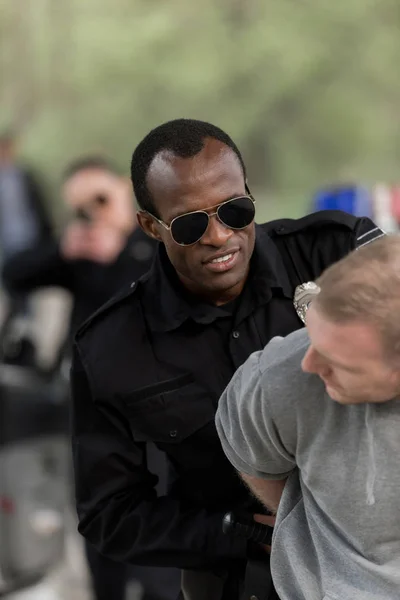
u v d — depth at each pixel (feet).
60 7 112.16
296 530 9.55
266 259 11.34
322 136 108.06
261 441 9.20
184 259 10.79
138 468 11.84
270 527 10.78
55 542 20.92
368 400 8.11
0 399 22.20
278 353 8.89
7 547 20.53
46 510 20.75
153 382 11.32
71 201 21.72
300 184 104.37
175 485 12.06
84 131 107.04
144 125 107.86
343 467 8.60
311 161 106.52
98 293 21.91
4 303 28.89
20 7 112.27
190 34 110.01
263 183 106.52
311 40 108.58
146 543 11.51
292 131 108.17
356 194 21.40
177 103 108.99
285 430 8.79
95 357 11.47
